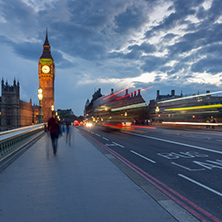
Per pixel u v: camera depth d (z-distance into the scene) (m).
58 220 2.91
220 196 3.97
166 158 7.80
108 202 3.50
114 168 5.92
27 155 8.13
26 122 111.19
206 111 35.59
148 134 19.64
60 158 7.46
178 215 3.04
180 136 17.25
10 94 99.06
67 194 3.89
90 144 11.78
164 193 4.12
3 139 6.95
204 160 7.34
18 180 4.79
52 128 8.19
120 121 31.34
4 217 3.02
